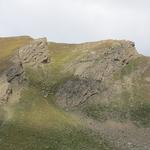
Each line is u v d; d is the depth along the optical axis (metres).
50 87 189.00
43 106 165.88
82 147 145.75
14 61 180.25
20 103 161.62
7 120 150.25
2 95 160.12
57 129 154.25
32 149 133.50
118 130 177.25
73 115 176.75
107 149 151.75
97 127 173.75
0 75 168.75
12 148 131.25
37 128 150.50
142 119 190.50
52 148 137.62
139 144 167.38
